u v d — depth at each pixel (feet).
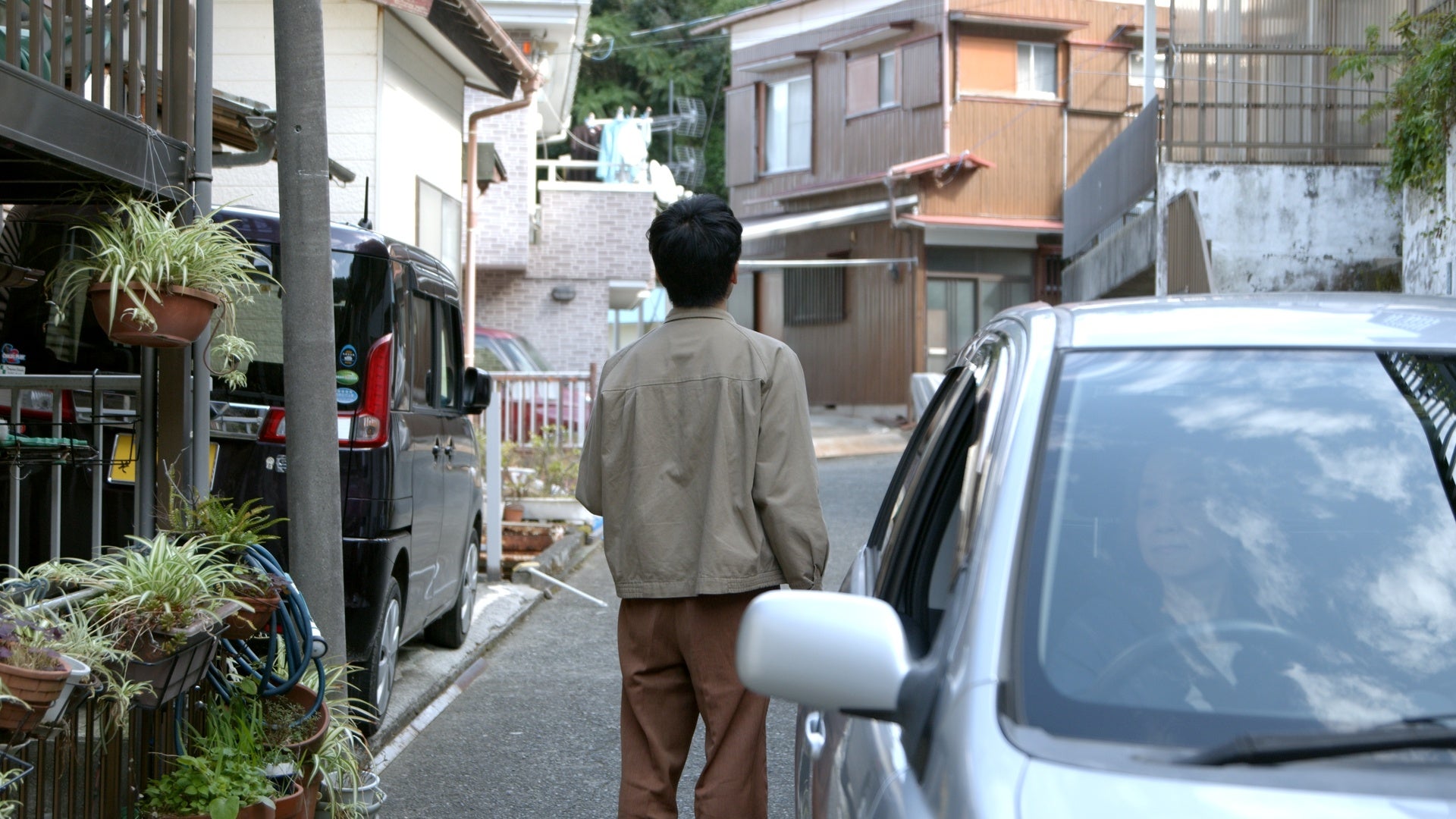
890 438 71.36
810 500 10.69
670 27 116.78
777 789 16.61
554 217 61.77
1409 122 35.73
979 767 5.51
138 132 13.24
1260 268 46.50
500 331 52.65
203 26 14.32
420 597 20.16
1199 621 6.26
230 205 17.04
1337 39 46.50
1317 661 6.14
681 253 11.00
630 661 11.09
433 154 42.24
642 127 80.84
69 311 17.51
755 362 10.84
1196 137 47.67
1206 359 7.41
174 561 11.13
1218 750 5.62
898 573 8.75
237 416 16.94
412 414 18.69
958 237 78.43
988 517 6.70
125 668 10.42
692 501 10.74
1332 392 7.18
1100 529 6.58
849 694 6.05
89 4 15.10
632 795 10.87
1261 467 6.84
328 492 14.28
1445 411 7.04
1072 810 5.20
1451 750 5.61
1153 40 57.93
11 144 11.32
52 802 10.53
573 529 38.09
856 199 82.64
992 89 77.71
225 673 13.17
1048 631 6.17
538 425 46.26
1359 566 6.48
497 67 45.47
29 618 9.87
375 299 17.48
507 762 17.87
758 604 6.26
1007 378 7.66
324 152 14.23
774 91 89.45
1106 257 58.75
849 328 83.20
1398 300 8.34
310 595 14.19
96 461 14.39
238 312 17.12
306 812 12.64
